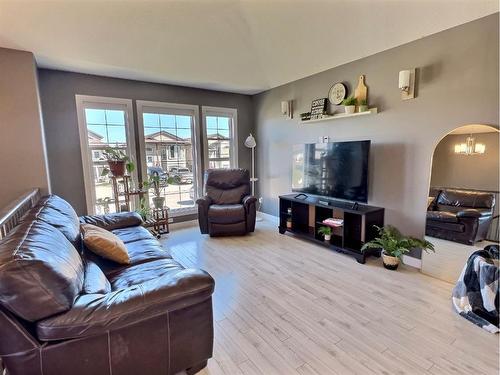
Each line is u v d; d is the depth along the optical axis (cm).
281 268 302
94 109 390
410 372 159
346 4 273
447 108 263
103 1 257
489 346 179
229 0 287
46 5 248
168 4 275
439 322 204
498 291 198
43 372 118
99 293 145
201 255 343
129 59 336
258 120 528
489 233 243
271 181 512
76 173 381
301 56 369
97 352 127
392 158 313
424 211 288
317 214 376
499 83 229
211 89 484
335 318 211
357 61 339
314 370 162
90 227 227
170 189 469
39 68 345
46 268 117
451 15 244
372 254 328
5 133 285
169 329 144
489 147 240
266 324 205
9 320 112
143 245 247
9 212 180
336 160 351
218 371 163
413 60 285
